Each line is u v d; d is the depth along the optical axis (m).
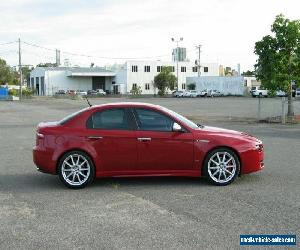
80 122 8.55
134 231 5.89
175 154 8.50
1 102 57.81
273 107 40.28
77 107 43.19
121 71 100.50
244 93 87.44
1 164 11.19
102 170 8.48
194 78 93.69
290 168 10.26
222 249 5.24
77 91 94.69
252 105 44.81
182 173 8.58
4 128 21.42
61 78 100.81
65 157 8.40
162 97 81.88
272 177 9.27
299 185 8.52
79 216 6.60
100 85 104.50
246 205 7.09
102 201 7.46
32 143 15.52
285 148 13.59
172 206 7.09
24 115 31.42
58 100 64.69
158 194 7.91
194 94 82.50
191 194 7.88
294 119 24.17
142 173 8.54
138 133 8.47
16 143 15.53
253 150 8.68
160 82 94.38
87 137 8.41
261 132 18.48
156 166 8.53
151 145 8.46
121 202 7.38
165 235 5.72
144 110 8.64
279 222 6.22
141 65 99.50
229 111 34.81
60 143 8.41
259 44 23.53
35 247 5.37
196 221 6.29
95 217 6.54
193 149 8.52
